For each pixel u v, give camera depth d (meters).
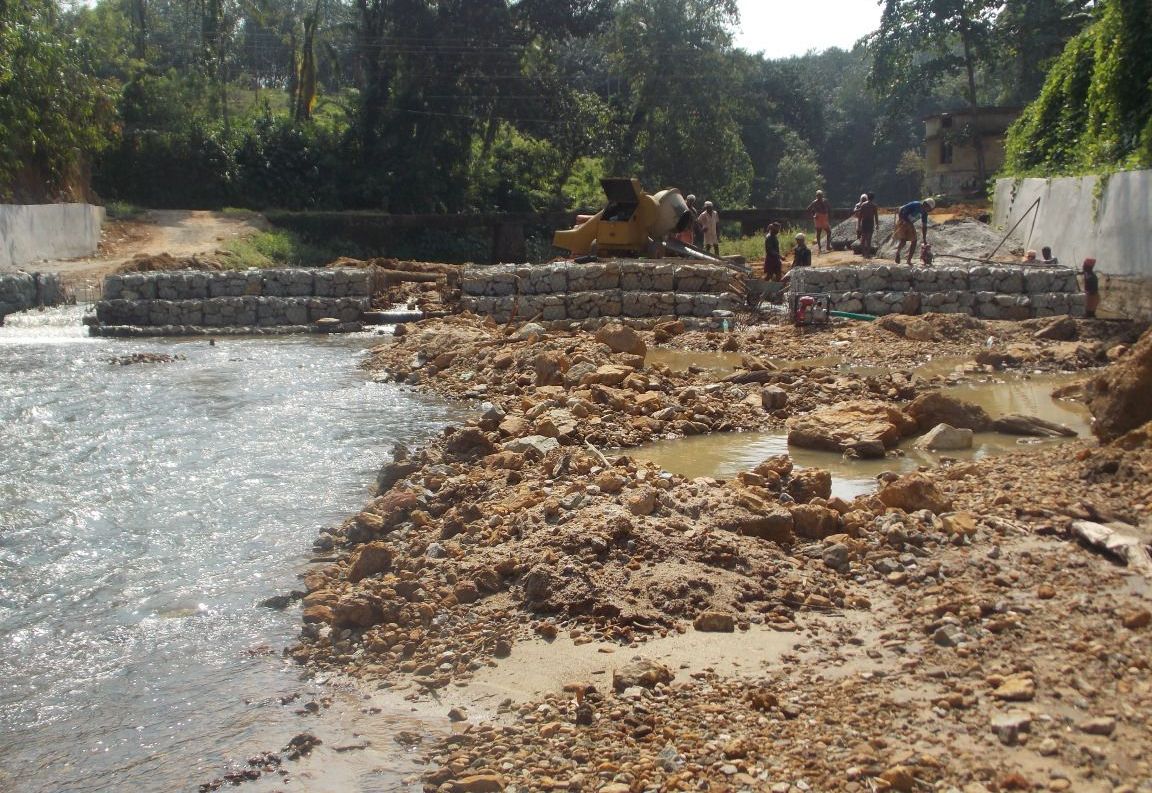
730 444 11.16
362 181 50.72
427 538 7.65
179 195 47.50
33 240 28.83
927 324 18.23
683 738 4.74
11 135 31.44
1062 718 4.58
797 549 7.08
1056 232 24.58
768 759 4.50
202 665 6.01
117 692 5.69
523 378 14.73
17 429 12.25
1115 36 23.28
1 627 6.59
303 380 16.12
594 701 5.16
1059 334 17.73
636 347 16.44
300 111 53.75
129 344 20.83
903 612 5.99
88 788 4.75
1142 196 19.80
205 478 10.05
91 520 8.74
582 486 8.27
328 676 5.81
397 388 15.40
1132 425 9.12
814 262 27.41
